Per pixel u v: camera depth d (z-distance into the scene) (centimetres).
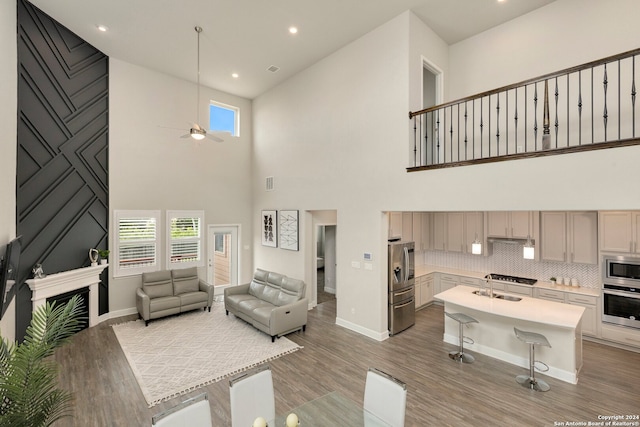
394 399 228
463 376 371
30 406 196
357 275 518
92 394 334
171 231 659
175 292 608
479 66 510
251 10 448
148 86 627
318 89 598
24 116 432
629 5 378
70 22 477
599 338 457
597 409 305
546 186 321
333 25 483
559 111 430
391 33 469
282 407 311
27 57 435
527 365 392
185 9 445
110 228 577
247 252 796
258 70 638
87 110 534
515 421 289
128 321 562
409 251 535
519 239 554
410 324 538
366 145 505
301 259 644
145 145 623
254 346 459
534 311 383
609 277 445
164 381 361
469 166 381
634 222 423
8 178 357
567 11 423
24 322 426
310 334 508
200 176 710
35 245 448
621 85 383
